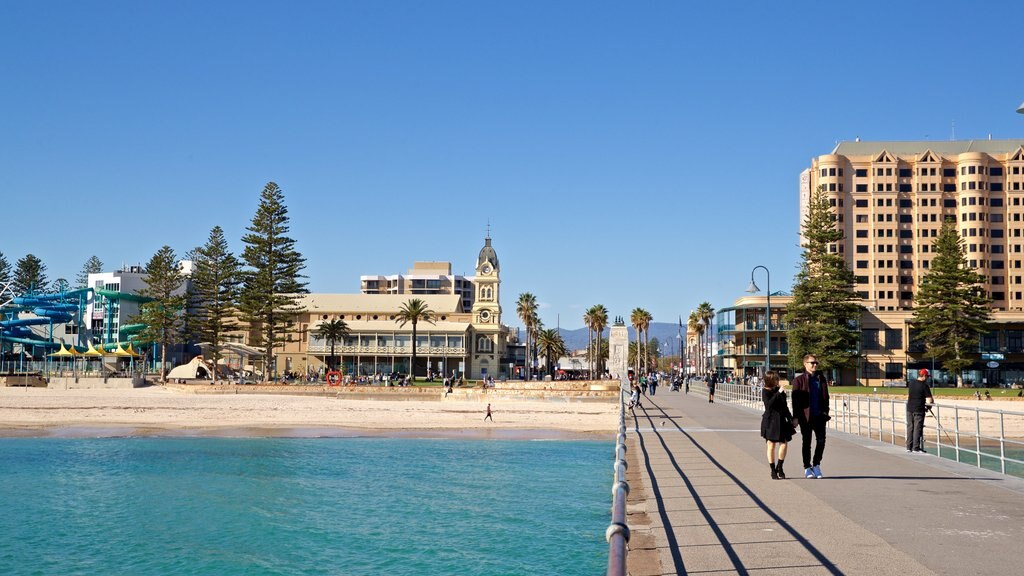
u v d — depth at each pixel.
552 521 24.81
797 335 84.06
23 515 27.02
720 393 65.69
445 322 118.25
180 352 130.00
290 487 31.81
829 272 83.56
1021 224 122.81
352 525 24.84
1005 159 123.88
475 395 69.81
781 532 10.93
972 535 10.63
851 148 130.50
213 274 100.69
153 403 68.75
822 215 84.56
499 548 21.50
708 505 13.12
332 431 53.97
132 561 21.23
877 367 98.25
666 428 31.73
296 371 117.38
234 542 23.02
